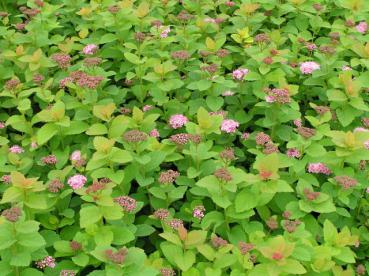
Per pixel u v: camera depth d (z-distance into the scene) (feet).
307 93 3.79
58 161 3.11
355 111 3.35
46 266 2.50
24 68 3.82
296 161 2.92
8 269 2.28
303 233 2.45
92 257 2.49
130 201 2.56
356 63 3.64
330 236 2.52
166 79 3.47
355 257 2.73
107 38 3.96
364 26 4.21
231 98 3.59
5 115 3.68
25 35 4.05
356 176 2.95
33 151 3.26
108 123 3.19
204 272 2.39
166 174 2.73
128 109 3.50
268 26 4.64
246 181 2.61
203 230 2.57
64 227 2.79
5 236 2.22
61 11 4.57
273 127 3.30
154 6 4.43
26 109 3.25
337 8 4.70
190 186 2.91
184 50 3.74
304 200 2.62
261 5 4.63
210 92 3.47
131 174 2.83
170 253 2.39
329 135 2.90
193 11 4.56
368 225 2.86
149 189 2.77
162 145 3.01
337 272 2.45
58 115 3.09
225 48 4.20
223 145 3.35
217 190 2.62
